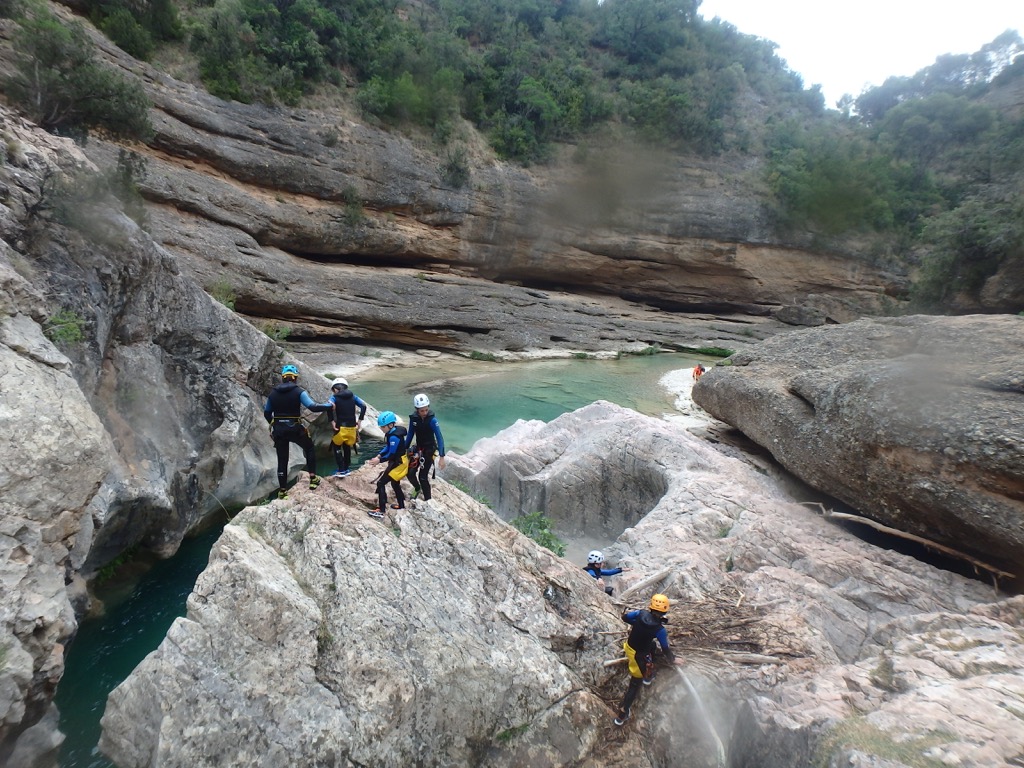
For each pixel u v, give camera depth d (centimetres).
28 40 1695
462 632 539
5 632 519
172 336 1103
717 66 5538
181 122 2620
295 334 2780
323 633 516
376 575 549
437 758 503
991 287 2980
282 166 2920
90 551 847
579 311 3897
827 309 4231
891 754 380
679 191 4103
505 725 525
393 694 494
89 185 984
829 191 4038
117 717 518
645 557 838
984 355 910
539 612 575
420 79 3747
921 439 816
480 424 1930
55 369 682
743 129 4862
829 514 972
